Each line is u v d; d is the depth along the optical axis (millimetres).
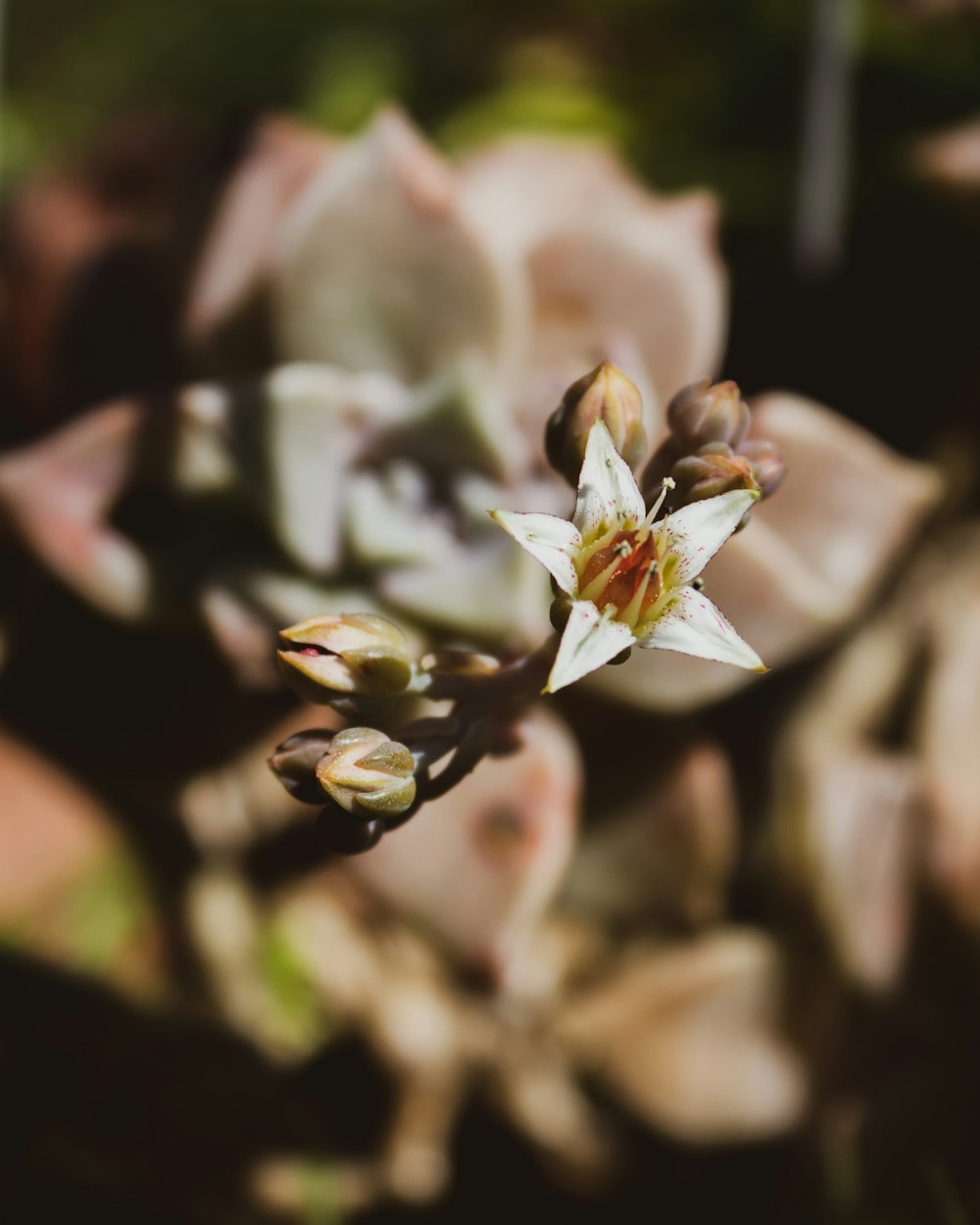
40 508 174
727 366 226
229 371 189
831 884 187
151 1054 194
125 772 190
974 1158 187
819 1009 189
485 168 203
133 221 212
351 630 135
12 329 208
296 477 173
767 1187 193
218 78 291
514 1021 192
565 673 126
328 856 195
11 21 302
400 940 196
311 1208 193
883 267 224
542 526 131
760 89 251
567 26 279
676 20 272
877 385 222
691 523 134
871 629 201
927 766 191
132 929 192
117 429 173
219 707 188
